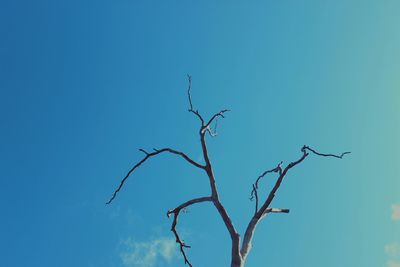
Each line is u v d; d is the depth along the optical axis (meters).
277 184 9.68
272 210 9.92
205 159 10.01
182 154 10.07
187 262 9.93
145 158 10.27
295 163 9.80
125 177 10.12
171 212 9.79
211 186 9.80
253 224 9.54
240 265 8.82
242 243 9.28
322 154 9.88
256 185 10.30
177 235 9.92
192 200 9.80
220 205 9.40
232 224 9.18
